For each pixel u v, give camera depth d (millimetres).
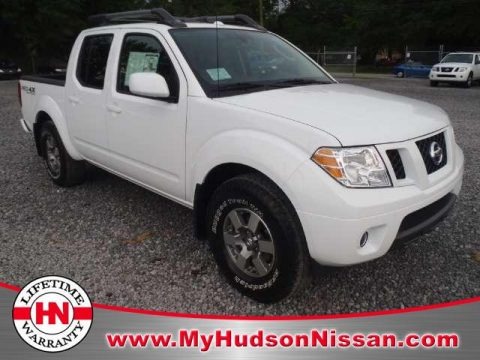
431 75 19562
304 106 2943
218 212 3041
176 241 3848
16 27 26250
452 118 9781
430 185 2826
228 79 3428
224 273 3117
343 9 52844
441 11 32750
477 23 31406
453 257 3525
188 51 3461
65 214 4445
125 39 3961
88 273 3365
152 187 3830
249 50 3842
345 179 2520
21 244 3826
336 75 30031
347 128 2643
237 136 2867
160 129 3484
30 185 5332
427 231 2873
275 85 3566
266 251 2812
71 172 5020
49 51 28781
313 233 2570
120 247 3758
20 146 7234
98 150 4352
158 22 3848
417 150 2771
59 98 4840
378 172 2604
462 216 4223
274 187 2727
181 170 3373
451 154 3168
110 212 4477
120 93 3908
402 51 40625
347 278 3275
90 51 4445
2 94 15016
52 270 3400
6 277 3312
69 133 4758
